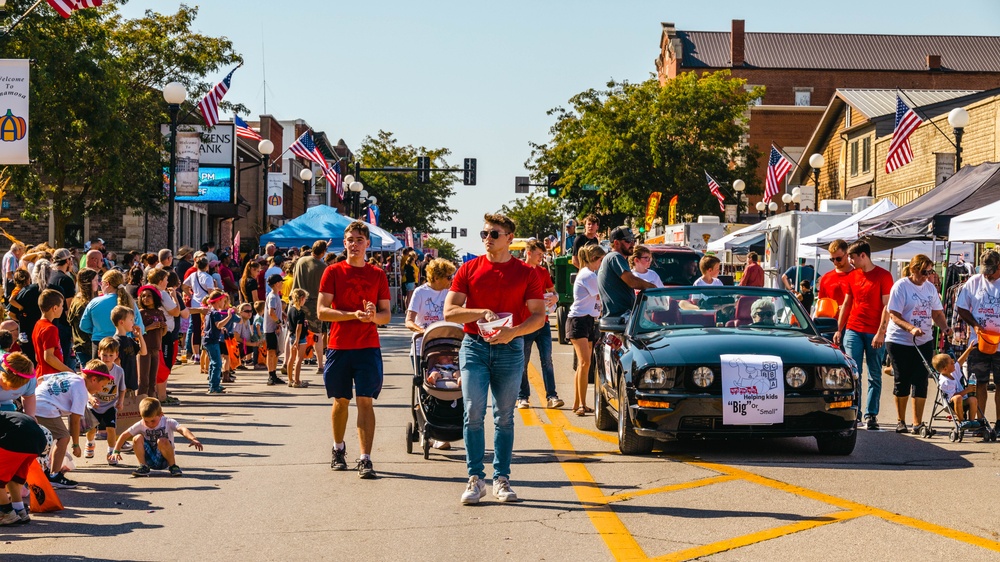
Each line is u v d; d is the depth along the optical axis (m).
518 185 62.47
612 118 59.00
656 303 11.20
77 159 32.25
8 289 18.73
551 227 127.94
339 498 8.15
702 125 58.94
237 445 10.80
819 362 9.54
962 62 86.69
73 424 9.12
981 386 11.08
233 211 52.47
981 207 15.82
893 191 45.12
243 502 8.05
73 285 14.41
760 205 44.84
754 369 9.40
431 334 9.77
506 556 6.34
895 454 9.97
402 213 92.56
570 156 66.88
